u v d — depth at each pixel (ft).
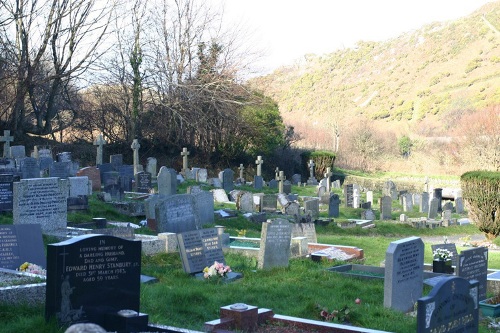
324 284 47.62
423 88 410.52
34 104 153.58
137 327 30.35
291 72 520.42
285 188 145.59
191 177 143.84
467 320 29.12
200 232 50.75
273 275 50.67
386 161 262.67
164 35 172.86
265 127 190.49
